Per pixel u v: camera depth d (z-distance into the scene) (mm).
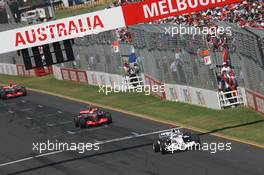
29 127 185500
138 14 127062
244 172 111188
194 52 172000
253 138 135500
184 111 173625
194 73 175250
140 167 123250
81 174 125688
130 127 164250
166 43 185375
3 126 193250
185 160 123562
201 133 147750
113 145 146375
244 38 157625
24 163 142875
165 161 124812
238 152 125562
